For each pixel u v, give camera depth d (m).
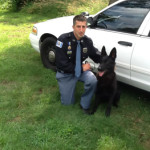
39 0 12.45
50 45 4.75
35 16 11.06
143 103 3.77
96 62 3.64
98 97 3.47
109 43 3.62
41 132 2.91
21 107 3.55
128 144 2.76
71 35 3.22
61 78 3.45
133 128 3.15
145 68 3.21
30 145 2.71
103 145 2.67
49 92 4.01
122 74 3.61
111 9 3.81
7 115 3.31
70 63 3.34
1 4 13.62
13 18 10.75
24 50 6.19
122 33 3.53
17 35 7.85
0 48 6.32
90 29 3.97
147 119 3.34
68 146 2.67
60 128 2.98
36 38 4.99
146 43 3.19
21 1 12.93
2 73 4.68
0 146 2.68
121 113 3.51
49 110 3.41
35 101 3.72
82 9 11.45
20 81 4.42
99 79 3.33
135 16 3.45
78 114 3.38
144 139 2.94
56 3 11.88
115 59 3.56
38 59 5.57
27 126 3.03
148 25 3.25
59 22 4.69
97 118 3.27
